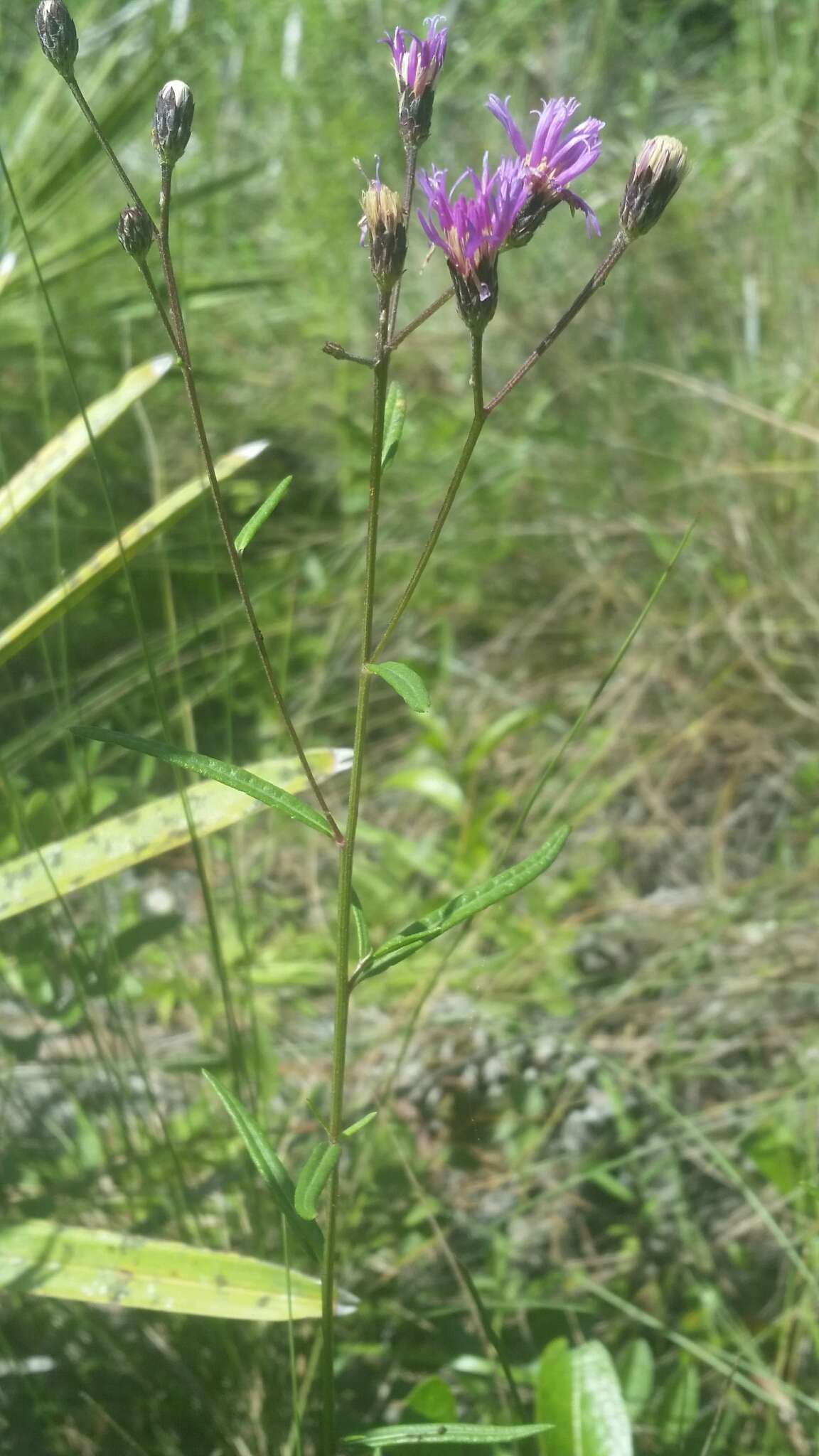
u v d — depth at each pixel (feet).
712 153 2.72
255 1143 0.84
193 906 1.68
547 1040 1.44
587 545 2.11
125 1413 1.11
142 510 2.15
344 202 2.56
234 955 1.49
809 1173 1.25
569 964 1.53
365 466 2.29
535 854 0.81
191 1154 1.20
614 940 1.60
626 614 2.04
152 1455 1.08
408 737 1.95
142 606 2.03
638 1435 1.09
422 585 2.13
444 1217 1.27
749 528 2.04
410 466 2.30
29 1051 1.21
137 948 1.28
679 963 1.55
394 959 0.80
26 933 1.25
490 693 1.99
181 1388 1.11
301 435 2.36
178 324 0.74
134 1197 1.18
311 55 2.71
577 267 2.48
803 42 2.57
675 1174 1.27
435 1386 1.00
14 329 2.05
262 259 2.56
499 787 1.85
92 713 1.73
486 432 2.33
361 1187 1.24
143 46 2.64
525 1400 1.10
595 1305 1.22
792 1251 1.13
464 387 2.44
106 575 1.09
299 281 2.54
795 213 2.43
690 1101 1.42
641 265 2.44
